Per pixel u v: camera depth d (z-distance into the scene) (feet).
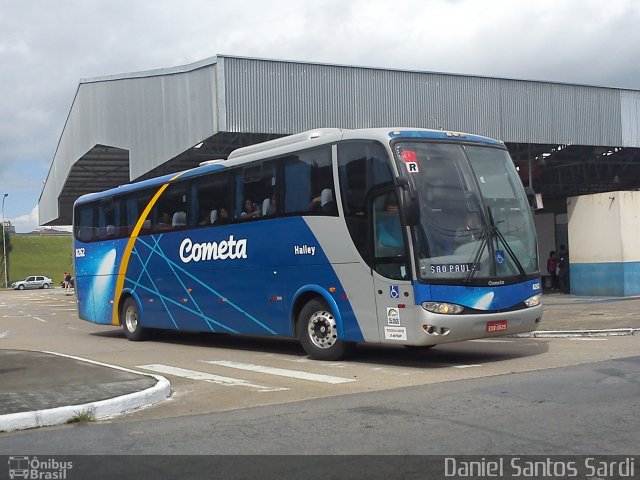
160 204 54.29
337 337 38.73
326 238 39.11
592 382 29.40
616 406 24.56
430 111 77.00
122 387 29.94
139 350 51.24
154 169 89.04
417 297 34.19
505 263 36.96
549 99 82.07
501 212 37.81
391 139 36.04
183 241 51.26
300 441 21.31
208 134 71.10
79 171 119.44
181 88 75.72
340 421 23.72
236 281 45.91
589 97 84.02
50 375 34.27
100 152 102.37
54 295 187.42
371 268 36.45
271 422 24.06
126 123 87.04
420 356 41.16
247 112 70.23
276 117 71.26
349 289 37.73
